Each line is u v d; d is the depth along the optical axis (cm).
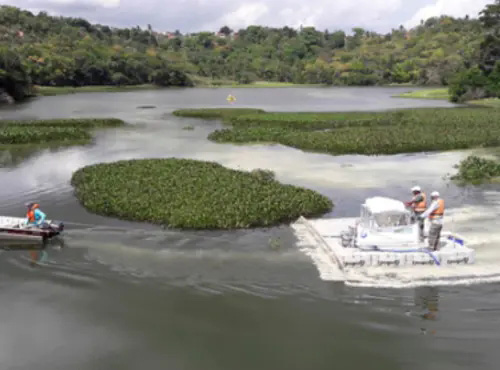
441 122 5825
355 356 1370
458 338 1439
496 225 2227
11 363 1355
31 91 13150
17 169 3634
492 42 10488
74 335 1483
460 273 1727
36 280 1812
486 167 3378
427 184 3119
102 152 4372
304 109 8719
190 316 1570
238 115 7275
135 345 1432
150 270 1873
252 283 1756
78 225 2356
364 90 16925
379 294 1655
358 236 1853
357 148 4278
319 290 1694
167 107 9425
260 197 2636
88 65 17725
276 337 1458
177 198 2639
